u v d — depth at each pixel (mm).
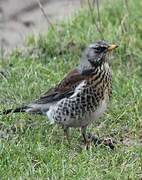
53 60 16484
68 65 16312
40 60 16609
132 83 15336
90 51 12930
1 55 16594
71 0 20469
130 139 13711
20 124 13867
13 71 15719
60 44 17188
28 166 12234
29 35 17828
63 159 12422
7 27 19188
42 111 13266
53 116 13047
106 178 11977
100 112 12914
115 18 18609
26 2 20422
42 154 12594
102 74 12797
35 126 13789
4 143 12859
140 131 13953
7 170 12102
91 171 12102
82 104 12719
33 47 17219
